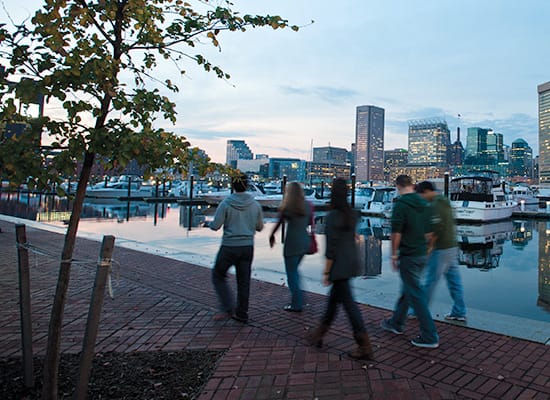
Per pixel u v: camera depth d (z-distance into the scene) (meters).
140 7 2.97
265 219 27.75
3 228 15.19
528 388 3.49
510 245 16.33
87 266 8.73
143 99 2.82
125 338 4.57
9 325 4.94
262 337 4.65
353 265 4.07
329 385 3.50
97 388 3.35
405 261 4.42
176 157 2.69
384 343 4.50
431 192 5.22
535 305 7.18
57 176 2.53
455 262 5.27
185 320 5.25
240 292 5.19
